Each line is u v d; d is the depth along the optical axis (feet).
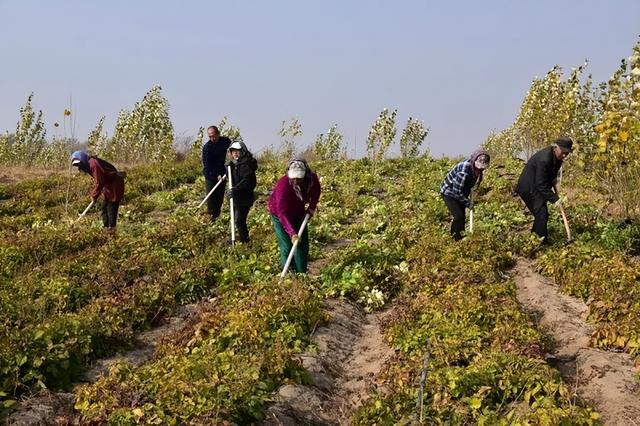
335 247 46.03
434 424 20.39
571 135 56.85
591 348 26.25
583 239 40.40
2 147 92.22
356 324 31.30
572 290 32.78
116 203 48.01
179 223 46.37
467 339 25.30
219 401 20.38
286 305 28.84
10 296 31.17
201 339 26.61
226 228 47.78
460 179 40.16
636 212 43.29
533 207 40.11
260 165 82.84
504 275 35.94
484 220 46.37
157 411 19.75
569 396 20.88
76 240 43.45
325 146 100.17
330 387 24.59
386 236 44.80
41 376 23.53
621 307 28.30
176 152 99.19
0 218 54.70
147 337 29.91
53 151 94.12
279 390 22.91
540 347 25.03
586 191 54.49
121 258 39.88
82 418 20.72
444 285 32.42
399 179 72.02
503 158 75.61
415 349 25.45
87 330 27.30
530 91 69.97
